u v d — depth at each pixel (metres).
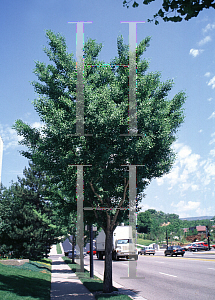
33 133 13.63
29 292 11.12
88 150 12.34
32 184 32.16
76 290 13.34
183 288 13.64
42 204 31.33
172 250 41.09
